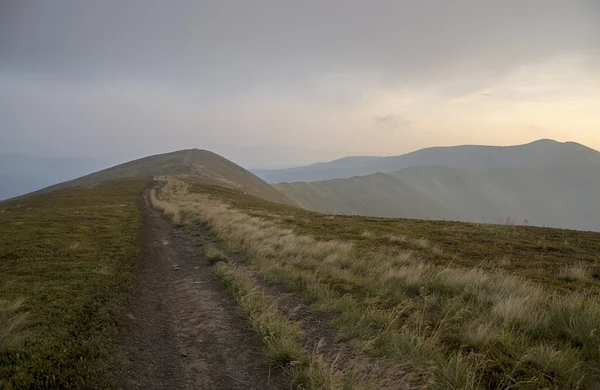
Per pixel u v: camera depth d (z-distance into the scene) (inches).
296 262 453.1
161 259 539.2
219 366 213.8
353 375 175.3
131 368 203.0
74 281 360.5
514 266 489.4
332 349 221.6
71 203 1309.1
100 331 243.4
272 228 748.0
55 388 170.1
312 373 181.3
